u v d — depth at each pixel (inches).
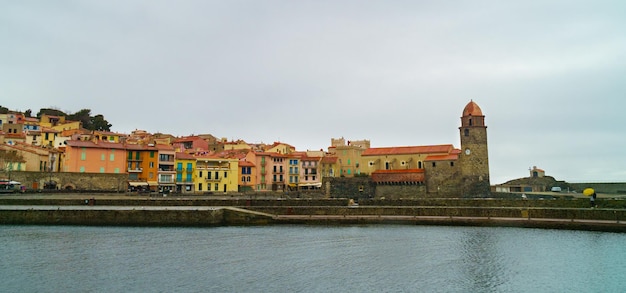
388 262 2006.6
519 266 1936.5
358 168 5925.2
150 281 1619.1
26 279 1616.6
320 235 2773.1
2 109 7017.7
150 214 3065.9
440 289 1590.8
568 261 2025.1
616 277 1747.0
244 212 3312.0
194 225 3093.0
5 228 2817.4
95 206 3486.7
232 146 7475.4
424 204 4055.1
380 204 4183.1
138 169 4896.7
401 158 5698.8
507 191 5236.2
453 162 5012.3
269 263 1947.6
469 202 3917.3
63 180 4160.9
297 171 5994.1
